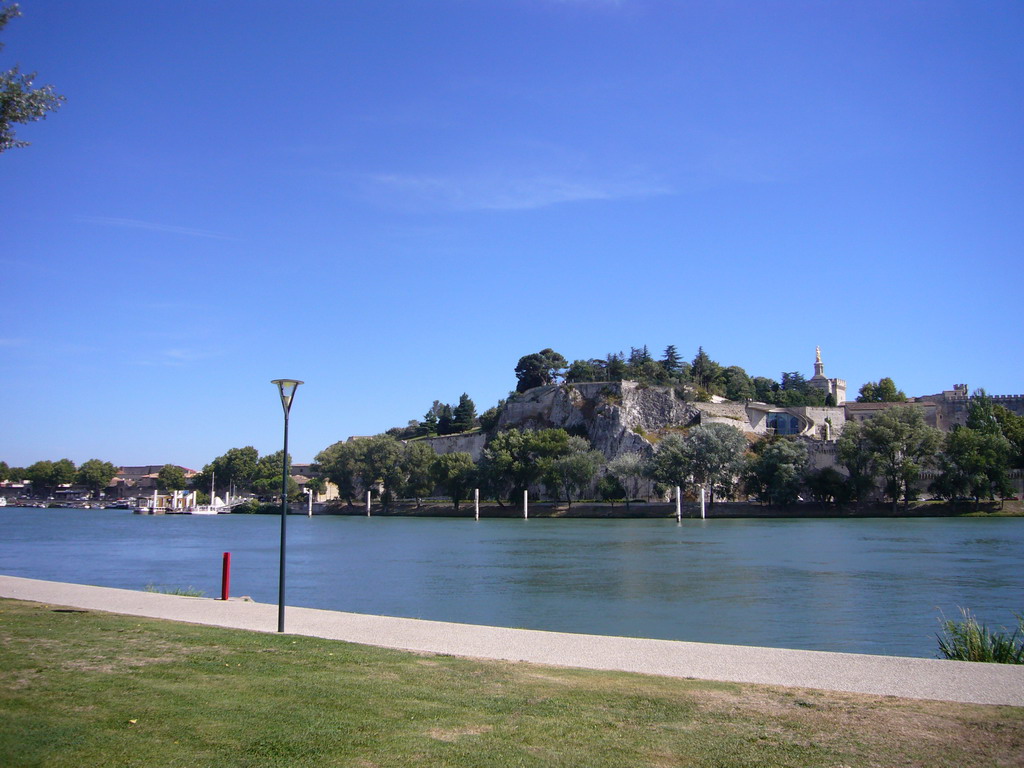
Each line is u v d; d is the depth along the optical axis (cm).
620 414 15588
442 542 8619
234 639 1764
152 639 1747
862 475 12219
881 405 16988
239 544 8838
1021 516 11831
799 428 16112
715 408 15762
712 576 4962
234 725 1135
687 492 13438
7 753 995
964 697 1319
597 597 4088
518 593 4275
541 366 19362
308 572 5531
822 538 8125
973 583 4462
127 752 1020
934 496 12888
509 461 14288
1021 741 1082
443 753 1038
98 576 5375
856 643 2827
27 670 1427
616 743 1083
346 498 17200
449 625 2058
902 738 1102
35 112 1972
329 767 985
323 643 1745
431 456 16675
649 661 1616
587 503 14175
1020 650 1781
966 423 15238
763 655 1672
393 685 1367
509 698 1295
